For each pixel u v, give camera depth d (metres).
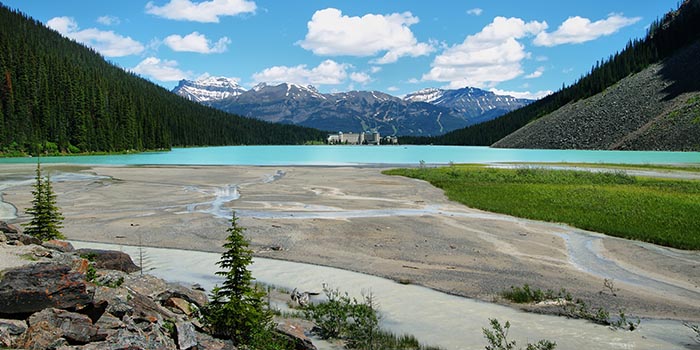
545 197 37.22
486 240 23.17
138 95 180.38
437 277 17.28
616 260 19.41
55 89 127.62
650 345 11.28
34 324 7.29
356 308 12.65
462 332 12.21
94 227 26.28
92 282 10.17
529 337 11.80
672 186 43.78
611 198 35.47
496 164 85.75
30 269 8.02
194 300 11.98
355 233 24.81
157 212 31.36
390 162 99.44
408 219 28.92
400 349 11.07
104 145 127.00
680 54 170.25
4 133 106.88
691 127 123.88
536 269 18.16
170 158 111.25
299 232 25.03
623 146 135.50
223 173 63.97
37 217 18.12
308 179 55.47
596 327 12.48
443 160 106.00
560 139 161.50
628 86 167.12
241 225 26.78
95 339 7.60
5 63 121.50
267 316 11.27
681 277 17.03
